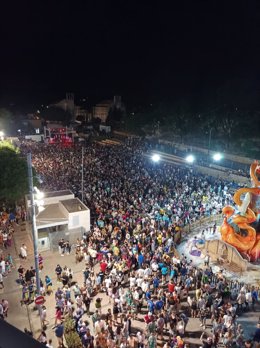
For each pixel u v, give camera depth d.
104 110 135.62
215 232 31.58
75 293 19.66
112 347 15.12
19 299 20.89
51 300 20.67
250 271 25.34
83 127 117.56
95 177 45.00
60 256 26.41
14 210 35.78
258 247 26.58
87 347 15.48
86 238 27.55
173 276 21.67
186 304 20.25
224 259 26.72
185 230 31.48
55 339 17.42
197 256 27.44
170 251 25.89
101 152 66.38
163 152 71.06
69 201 31.66
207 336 17.52
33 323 18.72
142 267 22.84
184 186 40.41
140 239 25.64
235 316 18.38
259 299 21.16
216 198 36.94
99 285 21.53
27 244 28.16
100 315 17.84
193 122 84.00
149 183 42.00
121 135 98.94
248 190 26.41
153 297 20.02
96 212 32.53
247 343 15.10
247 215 26.52
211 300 19.19
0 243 28.11
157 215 30.91
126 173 48.19
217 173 55.94
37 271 17.94
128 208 32.59
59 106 139.25
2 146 38.88
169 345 15.53
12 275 23.52
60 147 74.44
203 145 73.06
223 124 75.00
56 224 28.39
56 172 48.38
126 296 18.95
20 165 35.53
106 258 23.47
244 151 65.06
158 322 16.86
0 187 34.03
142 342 15.90
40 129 107.62
